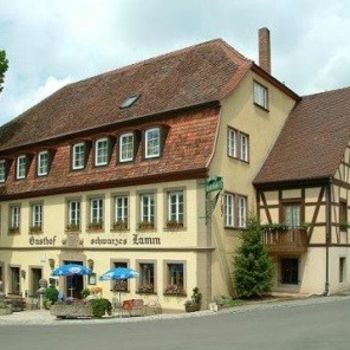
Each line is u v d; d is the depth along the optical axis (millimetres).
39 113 36156
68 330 18031
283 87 30625
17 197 32469
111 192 27141
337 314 18406
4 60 35188
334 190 26594
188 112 25359
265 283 24203
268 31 33219
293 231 26156
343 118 29203
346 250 27656
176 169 24234
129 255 26062
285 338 13742
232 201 25719
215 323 17734
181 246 24016
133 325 18688
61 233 29562
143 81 30859
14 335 17094
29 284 31234
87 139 29141
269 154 29250
